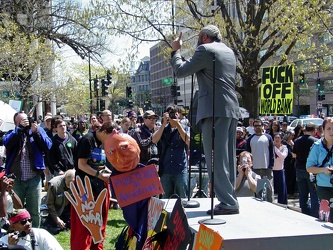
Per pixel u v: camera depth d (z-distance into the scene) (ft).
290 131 38.06
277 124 42.37
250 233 10.63
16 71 82.48
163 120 22.80
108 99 212.23
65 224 25.39
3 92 83.56
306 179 26.22
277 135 32.22
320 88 109.91
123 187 14.32
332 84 154.92
